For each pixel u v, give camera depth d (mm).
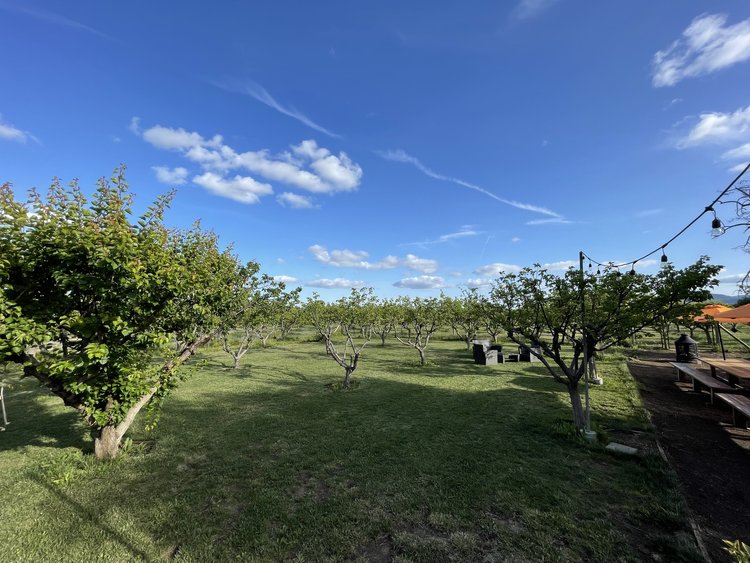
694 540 3443
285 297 8695
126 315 5133
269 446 6023
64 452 5910
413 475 4859
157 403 5691
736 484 4613
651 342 21609
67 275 4559
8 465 5453
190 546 3434
